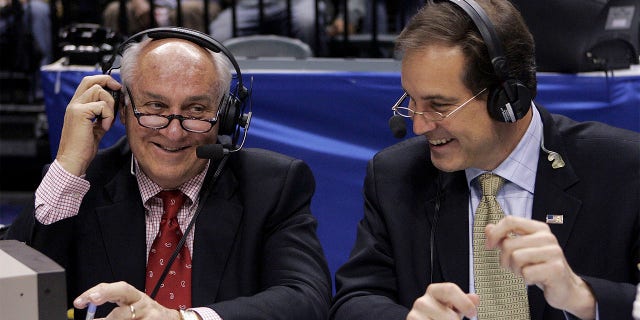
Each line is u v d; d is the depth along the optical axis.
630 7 2.79
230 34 4.59
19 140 5.46
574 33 2.78
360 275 2.11
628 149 2.06
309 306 2.04
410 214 2.11
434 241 2.07
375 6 4.10
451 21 1.88
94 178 2.23
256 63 3.06
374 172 2.19
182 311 1.89
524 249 1.66
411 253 2.09
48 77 2.94
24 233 2.13
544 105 2.81
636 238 2.00
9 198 5.38
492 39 1.85
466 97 1.89
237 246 2.17
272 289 2.06
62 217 2.12
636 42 2.87
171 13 4.59
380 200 2.15
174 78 2.07
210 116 2.12
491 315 1.98
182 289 2.14
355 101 2.83
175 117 2.08
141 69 2.09
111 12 4.65
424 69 1.88
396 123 2.02
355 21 4.99
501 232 1.68
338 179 2.88
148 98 2.08
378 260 2.11
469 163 1.98
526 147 2.04
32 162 5.46
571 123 2.15
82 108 2.14
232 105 2.14
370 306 1.99
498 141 1.98
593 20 2.76
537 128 2.06
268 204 2.20
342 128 2.85
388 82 2.81
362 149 2.86
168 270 2.06
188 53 2.10
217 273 2.14
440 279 2.05
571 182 2.04
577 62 2.81
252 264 2.15
